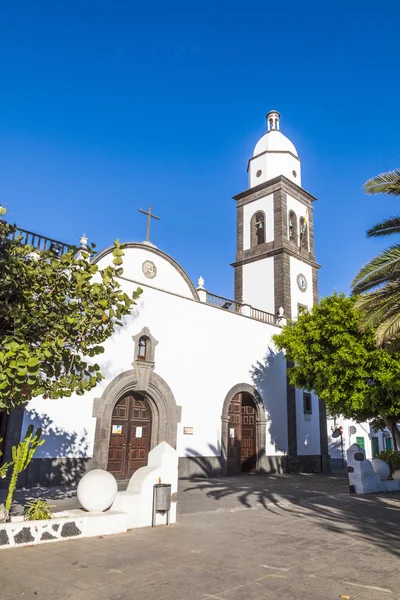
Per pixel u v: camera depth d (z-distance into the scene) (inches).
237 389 837.8
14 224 281.9
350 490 566.9
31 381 253.9
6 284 264.8
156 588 213.6
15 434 531.2
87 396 612.1
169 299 745.6
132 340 677.9
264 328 930.7
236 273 1182.9
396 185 463.8
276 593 210.7
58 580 221.9
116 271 319.6
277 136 1261.1
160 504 352.2
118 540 302.5
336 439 1304.1
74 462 581.6
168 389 711.1
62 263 299.3
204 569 244.4
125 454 660.7
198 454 743.7
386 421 705.6
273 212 1154.0
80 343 306.3
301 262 1150.3
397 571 248.1
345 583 227.0
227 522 375.9
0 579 221.6
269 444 880.9
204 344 791.7
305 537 326.3
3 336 271.0
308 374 746.8
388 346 521.0
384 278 488.1
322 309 735.1
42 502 316.8
